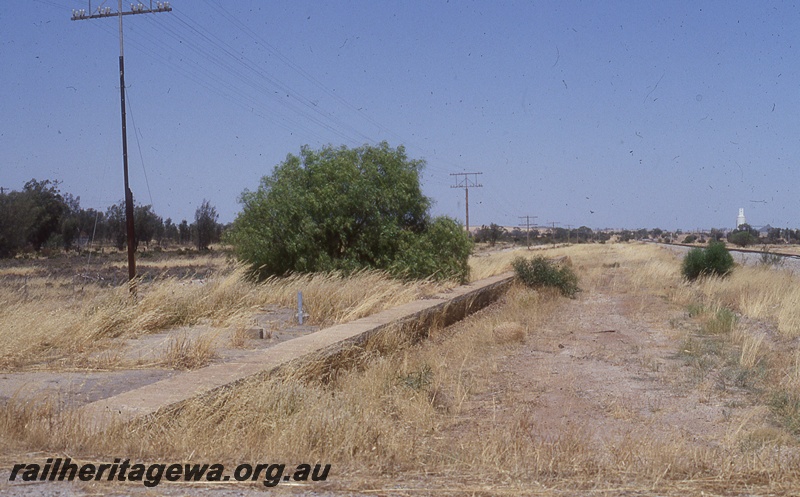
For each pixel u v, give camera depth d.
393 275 22.70
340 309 17.05
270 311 17.53
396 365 11.81
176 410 7.22
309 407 7.60
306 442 6.41
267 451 6.20
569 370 12.46
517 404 9.83
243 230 23.56
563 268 30.12
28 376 9.56
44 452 5.90
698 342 15.14
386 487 5.29
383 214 24.58
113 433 6.24
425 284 22.22
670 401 10.02
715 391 10.59
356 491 5.18
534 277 29.53
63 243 72.19
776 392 10.10
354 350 12.20
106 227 77.69
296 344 11.43
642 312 22.05
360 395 8.99
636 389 10.86
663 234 161.62
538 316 20.44
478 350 14.62
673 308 23.03
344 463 5.97
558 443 6.91
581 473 5.80
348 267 22.41
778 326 16.77
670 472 5.90
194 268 42.69
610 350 14.73
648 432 7.96
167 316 14.45
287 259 23.36
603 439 7.82
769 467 6.06
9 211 62.16
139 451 6.00
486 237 128.50
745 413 9.05
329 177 23.92
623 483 5.57
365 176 24.73
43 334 11.25
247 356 10.25
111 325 12.84
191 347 11.08
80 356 10.84
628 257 58.81
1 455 5.77
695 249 32.88
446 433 8.09
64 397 8.12
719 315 18.11
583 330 17.98
